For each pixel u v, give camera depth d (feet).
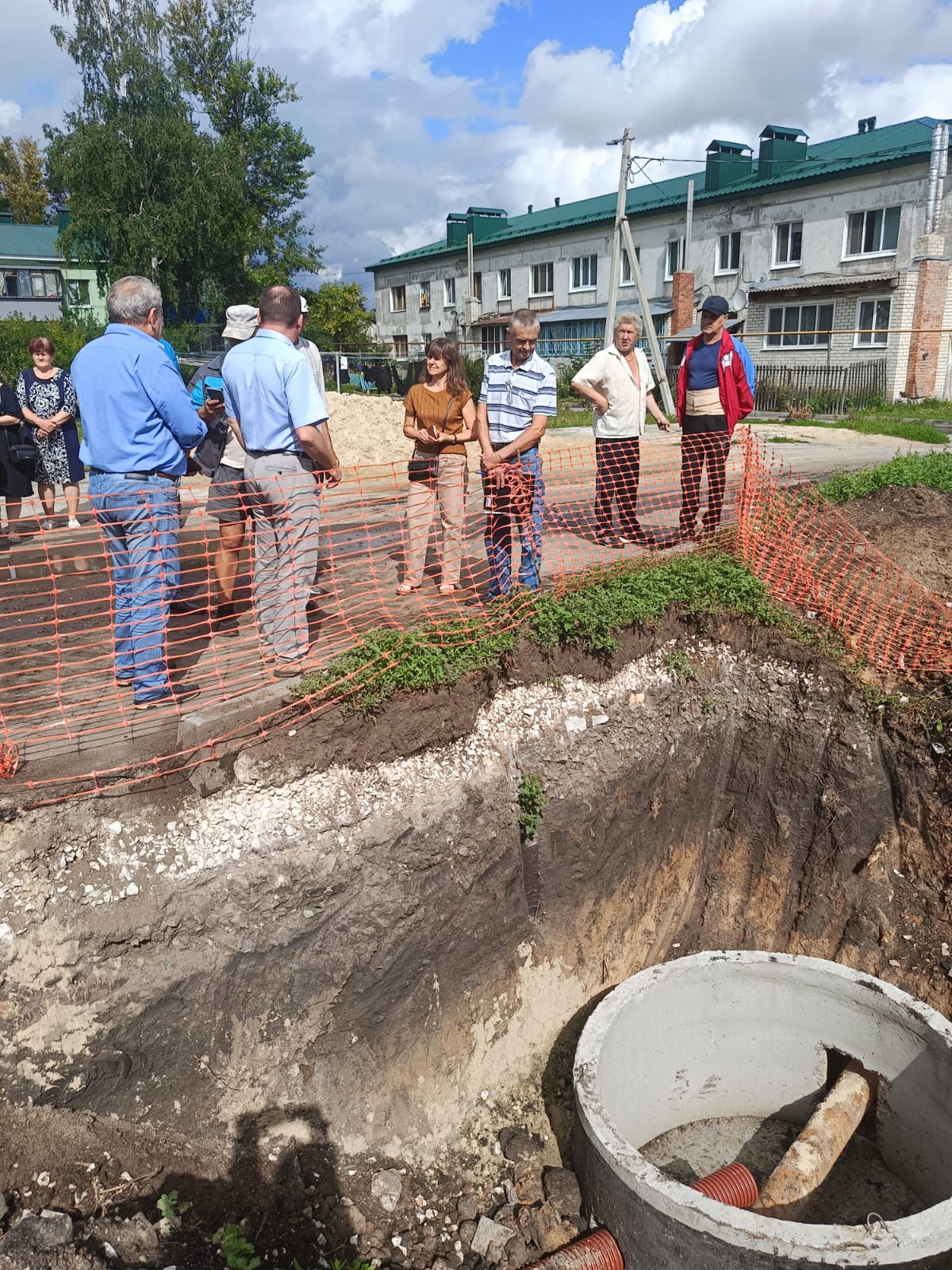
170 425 13.06
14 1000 10.71
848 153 86.28
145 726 12.87
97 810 11.59
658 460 32.27
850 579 20.38
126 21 96.58
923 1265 11.28
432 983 14.32
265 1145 12.34
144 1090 11.64
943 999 15.20
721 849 18.61
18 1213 10.42
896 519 24.45
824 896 17.13
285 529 13.87
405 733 14.20
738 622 18.49
